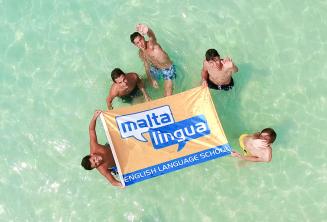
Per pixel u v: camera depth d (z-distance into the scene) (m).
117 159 6.33
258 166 7.41
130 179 6.32
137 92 7.49
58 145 7.66
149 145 6.40
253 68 7.95
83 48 8.21
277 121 7.64
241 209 7.23
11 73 8.11
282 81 7.87
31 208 7.36
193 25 8.27
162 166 6.39
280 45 8.09
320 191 7.25
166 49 8.09
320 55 8.00
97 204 7.34
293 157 7.44
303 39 8.11
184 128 6.50
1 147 7.68
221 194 7.31
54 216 7.31
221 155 6.51
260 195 7.28
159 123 6.48
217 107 7.71
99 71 8.05
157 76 7.59
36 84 8.04
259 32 8.19
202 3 8.35
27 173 7.54
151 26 8.27
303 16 8.23
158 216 7.26
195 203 7.29
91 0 8.41
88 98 7.91
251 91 7.82
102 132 7.67
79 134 7.71
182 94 6.58
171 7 8.35
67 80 8.04
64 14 8.39
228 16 8.30
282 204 7.23
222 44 8.12
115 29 8.28
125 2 8.38
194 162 6.45
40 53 8.21
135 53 8.08
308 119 7.64
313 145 7.49
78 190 7.42
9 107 7.91
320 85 7.82
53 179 7.48
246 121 7.66
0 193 7.43
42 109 7.89
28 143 7.70
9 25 8.35
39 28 8.34
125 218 7.27
